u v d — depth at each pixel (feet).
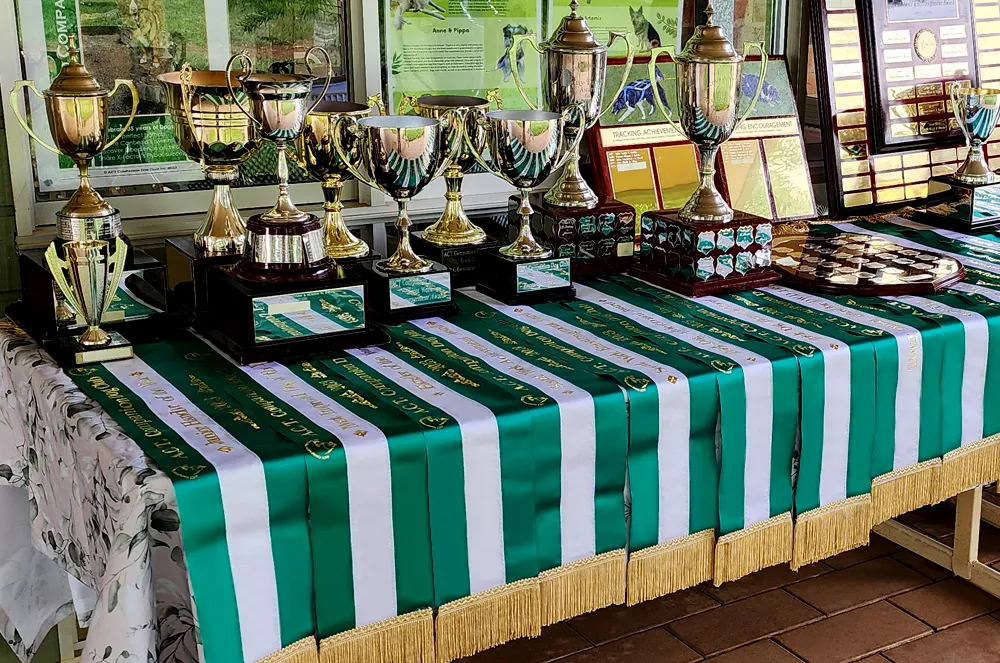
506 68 6.60
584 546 4.33
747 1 7.21
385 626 3.95
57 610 5.08
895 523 7.45
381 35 6.16
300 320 4.66
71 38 4.77
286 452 3.65
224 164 5.04
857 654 6.30
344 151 5.05
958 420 5.20
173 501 3.43
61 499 4.30
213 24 5.77
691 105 5.42
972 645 6.38
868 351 4.78
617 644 6.44
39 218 5.62
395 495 3.84
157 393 4.24
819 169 7.87
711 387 4.42
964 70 7.66
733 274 5.64
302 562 3.72
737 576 4.71
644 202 6.68
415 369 4.51
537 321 5.18
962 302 5.38
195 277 4.98
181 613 3.64
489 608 4.16
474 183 6.73
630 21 6.85
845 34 7.14
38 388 4.40
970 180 6.85
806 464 4.74
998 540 7.59
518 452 4.05
